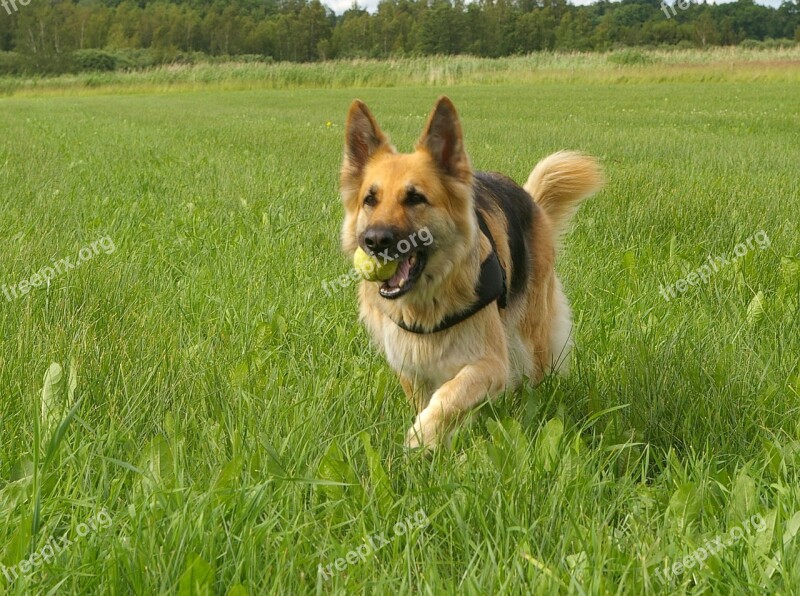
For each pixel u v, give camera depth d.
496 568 2.78
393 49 112.25
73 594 2.67
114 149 15.78
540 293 5.15
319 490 3.40
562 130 19.34
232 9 110.06
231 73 59.34
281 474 3.38
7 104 38.91
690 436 3.99
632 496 3.38
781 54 56.72
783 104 29.59
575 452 3.61
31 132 20.12
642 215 8.43
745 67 51.34
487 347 4.36
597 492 3.36
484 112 27.11
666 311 5.84
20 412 3.96
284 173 11.76
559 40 88.81
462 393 4.09
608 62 57.59
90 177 11.61
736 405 4.21
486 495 3.27
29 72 69.31
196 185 10.92
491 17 103.94
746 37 89.75
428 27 104.44
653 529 3.18
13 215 8.45
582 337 5.49
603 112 26.70
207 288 6.29
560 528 3.09
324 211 8.95
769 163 12.82
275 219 8.78
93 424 3.98
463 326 4.34
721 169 12.02
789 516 3.09
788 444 3.68
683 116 24.25
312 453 3.68
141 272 6.63
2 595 2.70
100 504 3.21
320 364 4.91
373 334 4.75
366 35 112.81
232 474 3.32
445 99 4.35
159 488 3.20
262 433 3.54
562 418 4.09
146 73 61.66
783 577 2.73
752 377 4.56
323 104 34.94
